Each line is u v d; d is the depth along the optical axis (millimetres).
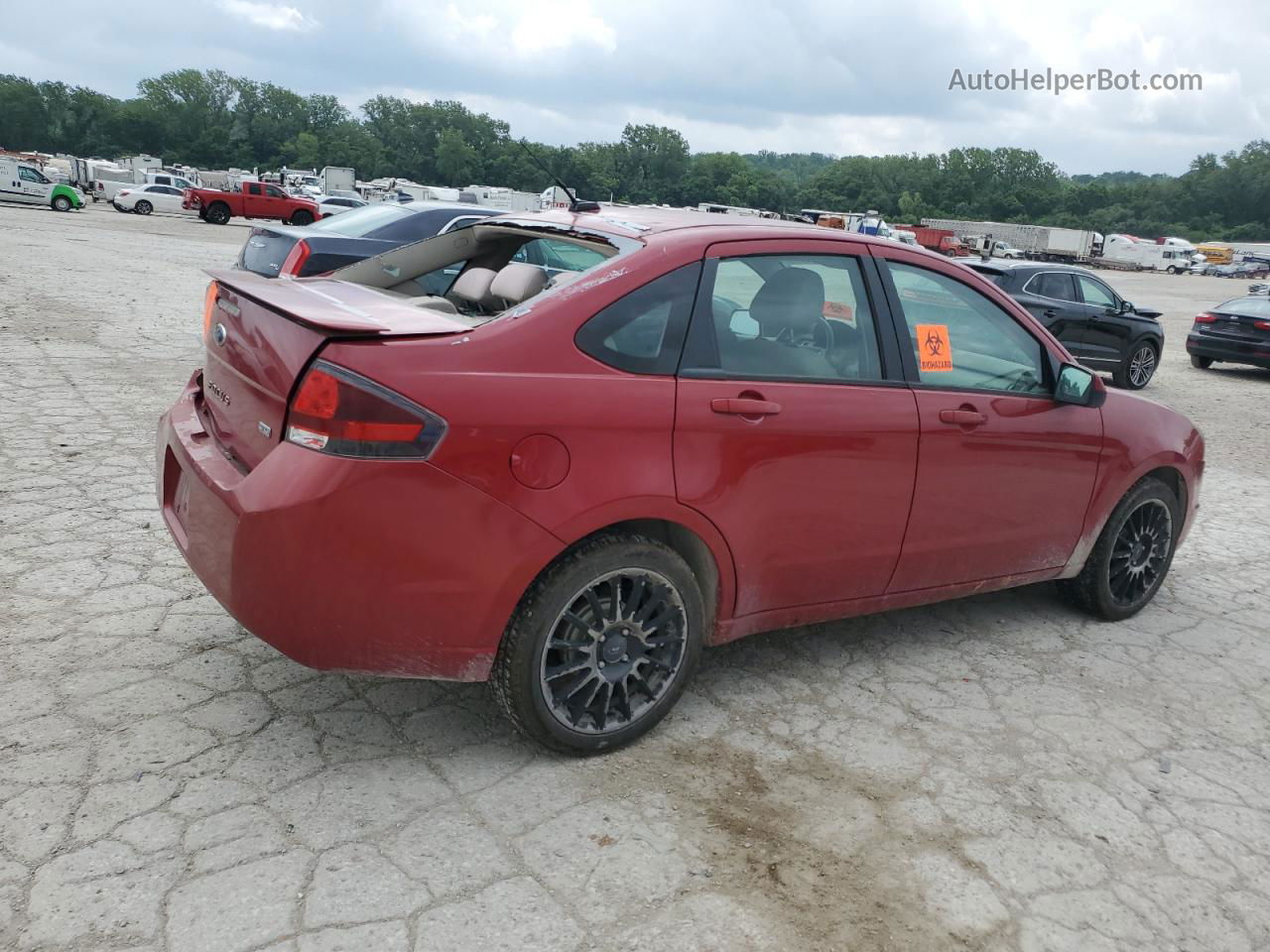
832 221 55281
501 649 2932
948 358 3783
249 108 184750
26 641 3594
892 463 3533
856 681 3875
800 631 4316
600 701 3127
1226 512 7273
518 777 3016
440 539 2695
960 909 2613
